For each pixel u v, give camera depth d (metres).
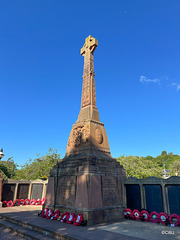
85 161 11.59
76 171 12.04
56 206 12.41
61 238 7.89
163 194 11.35
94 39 16.81
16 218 11.63
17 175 31.73
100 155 12.75
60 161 14.28
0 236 9.05
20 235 9.27
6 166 33.06
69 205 11.59
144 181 12.48
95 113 14.74
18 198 19.44
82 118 14.90
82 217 9.83
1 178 18.02
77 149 13.35
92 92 15.55
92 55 17.14
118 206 12.05
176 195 10.88
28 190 20.66
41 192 19.89
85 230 8.68
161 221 10.30
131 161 32.50
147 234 8.04
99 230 8.73
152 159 92.94
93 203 10.45
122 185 13.41
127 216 11.98
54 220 11.13
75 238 7.30
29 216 12.41
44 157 32.69
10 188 19.05
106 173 12.25
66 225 9.74
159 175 33.25
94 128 13.60
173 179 11.08
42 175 30.16
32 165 31.83
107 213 11.00
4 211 14.63
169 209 10.98
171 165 59.41
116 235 7.81
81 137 13.60
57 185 13.44
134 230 8.81
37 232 9.23
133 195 12.97
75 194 11.50
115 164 13.54
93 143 12.91
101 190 11.34
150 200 12.02
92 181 10.91
